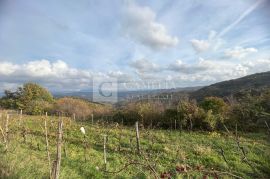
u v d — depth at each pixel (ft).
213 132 58.65
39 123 68.80
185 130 64.44
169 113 70.64
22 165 23.70
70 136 52.60
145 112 75.20
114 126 68.90
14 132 48.60
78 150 40.52
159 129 67.26
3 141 37.52
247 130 58.65
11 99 131.13
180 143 47.96
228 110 66.49
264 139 45.21
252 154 38.22
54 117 90.07
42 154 34.65
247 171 33.19
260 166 33.86
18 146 35.70
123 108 85.81
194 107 67.77
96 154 38.83
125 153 39.88
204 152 40.83
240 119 62.44
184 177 26.07
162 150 41.88
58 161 20.36
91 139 50.14
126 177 28.09
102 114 90.63
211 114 63.93
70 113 100.83
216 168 34.78
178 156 38.01
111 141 48.42
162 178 16.75
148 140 49.37
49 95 136.77
